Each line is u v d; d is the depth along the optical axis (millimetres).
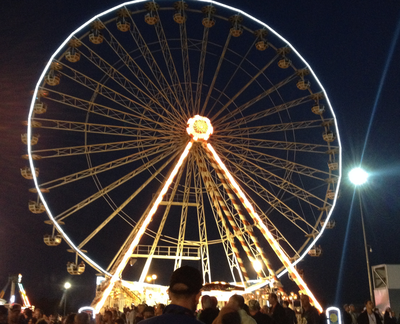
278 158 35531
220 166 32406
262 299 31750
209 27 36719
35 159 32781
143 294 35688
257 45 37000
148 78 34562
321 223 35250
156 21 35875
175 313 4340
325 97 36562
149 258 35594
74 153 33344
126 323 19984
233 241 33031
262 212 34250
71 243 31703
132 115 34062
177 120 34531
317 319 12742
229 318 6027
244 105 35688
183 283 4598
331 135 36000
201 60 35969
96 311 30234
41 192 32094
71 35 34094
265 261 31719
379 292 36188
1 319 8672
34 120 33312
